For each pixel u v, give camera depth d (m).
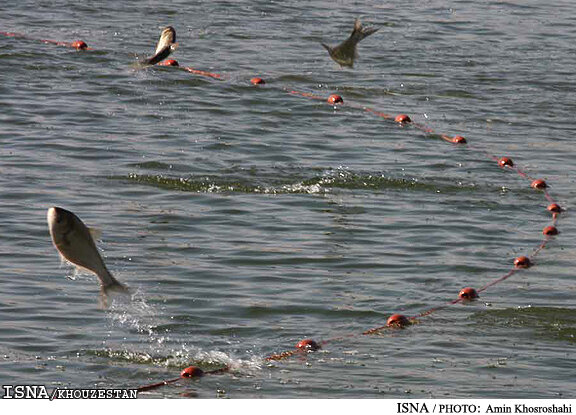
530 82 28.55
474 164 21.16
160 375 12.12
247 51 30.59
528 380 12.17
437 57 30.92
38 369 12.02
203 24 34.19
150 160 20.00
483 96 26.91
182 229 16.70
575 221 18.08
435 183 19.75
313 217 17.62
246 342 13.05
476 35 34.31
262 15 36.22
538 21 37.12
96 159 20.02
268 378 12.11
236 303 14.08
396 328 13.63
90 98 24.61
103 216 17.06
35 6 35.72
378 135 22.98
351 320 13.76
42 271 14.80
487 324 13.85
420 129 23.69
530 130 24.09
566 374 12.40
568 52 32.41
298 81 27.44
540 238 17.20
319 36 33.12
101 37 31.31
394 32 34.16
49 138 21.17
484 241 16.92
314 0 39.59
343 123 23.84
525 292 14.95
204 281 14.73
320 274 15.20
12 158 19.77
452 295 14.73
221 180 19.16
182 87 26.08
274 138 22.17
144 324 13.34
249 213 17.62
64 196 17.89
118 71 27.28
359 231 17.03
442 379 12.13
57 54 28.67
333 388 11.83
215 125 22.89
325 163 20.56
